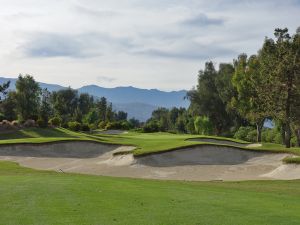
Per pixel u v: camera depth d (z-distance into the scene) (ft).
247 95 254.68
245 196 58.44
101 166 121.08
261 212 46.52
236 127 361.10
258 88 200.23
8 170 98.43
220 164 123.75
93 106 546.26
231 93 337.31
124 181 71.46
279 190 70.18
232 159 128.57
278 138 277.03
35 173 90.12
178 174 108.37
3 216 42.63
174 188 64.18
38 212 44.32
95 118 435.12
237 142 201.77
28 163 129.70
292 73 187.73
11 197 52.16
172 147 127.24
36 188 58.95
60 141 149.79
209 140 199.00
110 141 168.66
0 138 201.16
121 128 342.44
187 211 45.98
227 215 44.47
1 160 128.57
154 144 145.59
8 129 215.31
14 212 44.29
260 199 56.03
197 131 349.82
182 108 541.75
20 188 58.95
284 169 106.11
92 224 39.86
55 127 241.14
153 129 321.52
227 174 108.99
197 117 345.72
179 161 122.72
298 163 105.91
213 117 375.25
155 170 112.98
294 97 189.26
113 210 45.68
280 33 190.90
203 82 373.40
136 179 82.02
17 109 286.05
